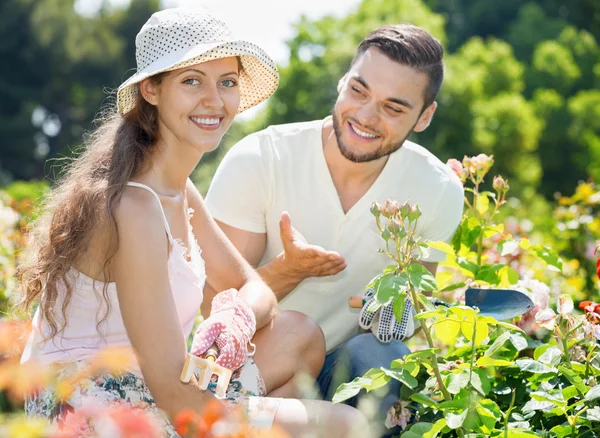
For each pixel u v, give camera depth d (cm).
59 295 260
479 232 390
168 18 273
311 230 360
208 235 314
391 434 305
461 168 396
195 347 255
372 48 341
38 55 3916
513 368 302
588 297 543
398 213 273
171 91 268
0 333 184
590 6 4081
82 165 266
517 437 261
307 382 286
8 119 3838
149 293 249
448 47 4059
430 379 286
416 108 344
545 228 775
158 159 273
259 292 304
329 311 362
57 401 245
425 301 271
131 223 250
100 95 3991
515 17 4212
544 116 3288
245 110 322
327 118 366
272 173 357
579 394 283
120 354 173
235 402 254
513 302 304
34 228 273
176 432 249
